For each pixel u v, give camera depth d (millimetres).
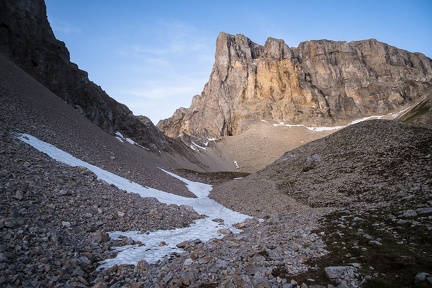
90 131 58156
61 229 16438
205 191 74062
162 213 26984
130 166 51469
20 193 17688
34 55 80375
